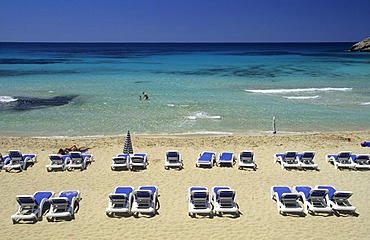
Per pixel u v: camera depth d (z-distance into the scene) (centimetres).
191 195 1007
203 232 886
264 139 1681
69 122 2072
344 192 974
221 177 1236
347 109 2395
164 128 1948
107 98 2744
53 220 945
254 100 2686
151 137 1739
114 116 2205
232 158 1354
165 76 4269
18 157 1312
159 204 1038
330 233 878
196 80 3872
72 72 4712
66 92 3002
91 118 2158
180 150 1523
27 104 2520
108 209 962
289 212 980
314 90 3139
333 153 1485
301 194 1031
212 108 2409
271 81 3800
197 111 2327
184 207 1020
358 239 850
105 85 3428
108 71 4888
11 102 2583
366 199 1065
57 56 9125
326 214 973
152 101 2636
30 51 12644
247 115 2228
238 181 1202
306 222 932
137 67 5594
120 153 1483
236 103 2572
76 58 8212
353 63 6319
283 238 856
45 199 994
